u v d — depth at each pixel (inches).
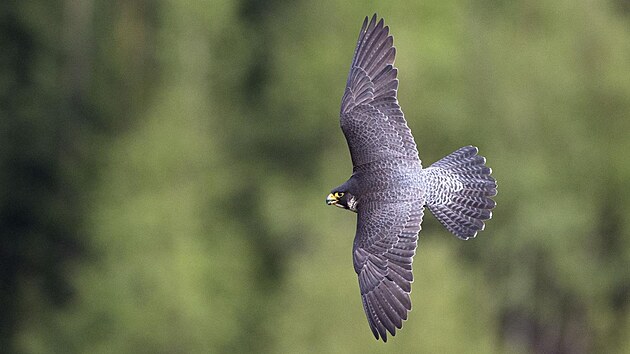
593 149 1346.0
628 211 1358.3
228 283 1176.8
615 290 1395.2
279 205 1244.5
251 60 1400.1
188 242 1135.6
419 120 1178.6
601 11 1350.9
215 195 1270.9
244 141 1350.9
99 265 1146.0
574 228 1315.2
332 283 949.2
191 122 1312.7
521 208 1288.1
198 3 1362.0
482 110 1269.7
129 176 1219.9
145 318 1088.8
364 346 928.3
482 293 1230.9
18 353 1370.6
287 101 1243.8
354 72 423.8
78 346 1114.1
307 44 1230.9
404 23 1168.2
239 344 1143.6
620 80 1330.0
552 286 1387.8
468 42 1268.5
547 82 1290.6
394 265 389.4
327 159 1233.4
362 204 403.2
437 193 406.3
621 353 1358.3
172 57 1380.4
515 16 1332.4
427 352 919.0
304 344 941.2
